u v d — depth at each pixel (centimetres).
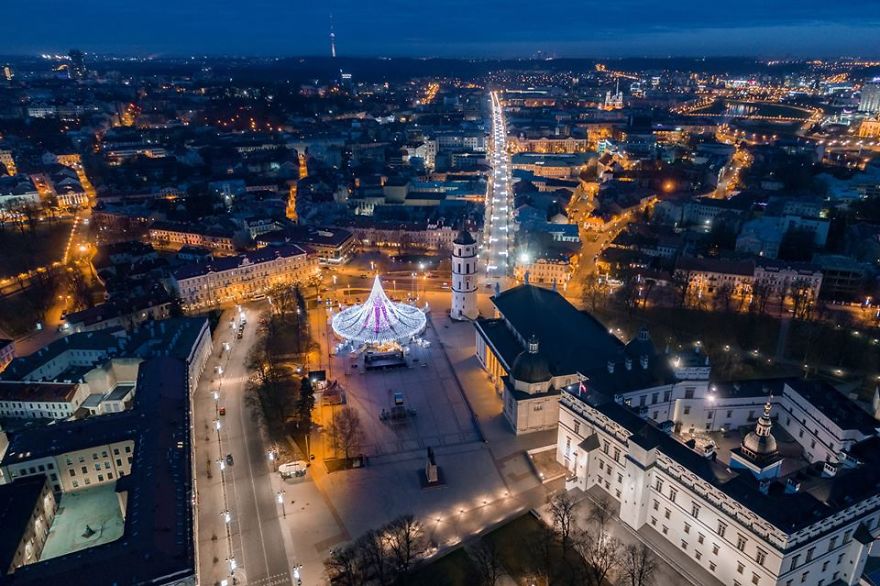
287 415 18325
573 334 19188
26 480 14750
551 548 13200
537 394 17150
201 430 17688
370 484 15462
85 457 15438
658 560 12731
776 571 10781
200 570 12900
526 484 15338
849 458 13150
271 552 13338
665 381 16112
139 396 17112
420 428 17838
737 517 11456
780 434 16588
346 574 12200
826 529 11081
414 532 13400
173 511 12581
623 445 13750
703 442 15850
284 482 15550
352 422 17588
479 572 12644
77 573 10888
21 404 18712
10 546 12500
